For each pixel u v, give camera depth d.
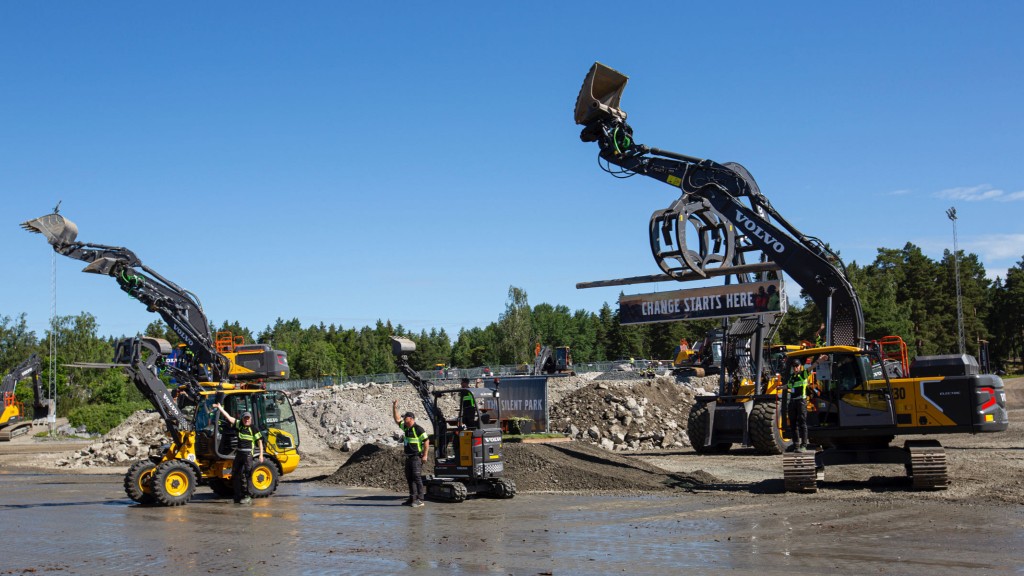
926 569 9.28
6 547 12.35
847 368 16.61
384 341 141.50
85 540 12.89
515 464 19.77
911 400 15.89
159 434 34.59
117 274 20.25
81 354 104.88
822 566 9.52
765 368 27.36
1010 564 9.51
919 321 90.94
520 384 26.67
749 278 23.42
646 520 13.48
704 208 19.16
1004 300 98.38
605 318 132.50
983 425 15.26
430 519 14.33
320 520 14.59
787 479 16.14
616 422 31.05
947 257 100.19
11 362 122.00
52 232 19.52
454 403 40.03
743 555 10.26
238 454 17.91
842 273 17.88
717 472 20.48
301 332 171.50
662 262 18.59
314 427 36.03
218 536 12.96
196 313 21.70
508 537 12.16
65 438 55.94
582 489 18.30
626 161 19.98
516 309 107.88
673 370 51.12
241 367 32.22
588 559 10.29
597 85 19.89
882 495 15.45
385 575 9.62
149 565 10.63
